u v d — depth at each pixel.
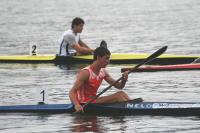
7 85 62.06
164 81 62.56
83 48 76.94
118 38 120.75
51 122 43.53
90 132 40.41
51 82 63.72
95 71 45.41
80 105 44.62
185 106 44.47
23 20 180.38
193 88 57.34
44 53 95.00
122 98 46.09
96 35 129.00
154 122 42.69
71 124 42.72
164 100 51.28
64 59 79.00
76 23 76.56
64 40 78.25
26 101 52.00
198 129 40.38
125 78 45.94
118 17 185.12
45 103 47.84
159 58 78.25
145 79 64.31
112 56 79.38
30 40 119.69
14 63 81.06
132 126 41.72
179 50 94.44
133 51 95.25
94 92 45.88
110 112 45.50
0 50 100.31
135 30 140.12
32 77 67.88
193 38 115.81
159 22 163.25
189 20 167.12
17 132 41.09
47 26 157.12
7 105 47.88
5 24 167.00
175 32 131.75
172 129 40.62
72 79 65.62
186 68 70.88
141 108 45.12
